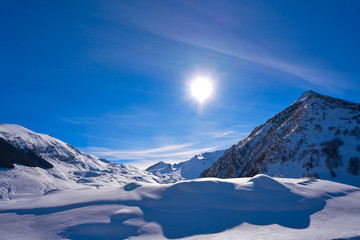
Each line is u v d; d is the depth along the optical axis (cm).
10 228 1091
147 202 1340
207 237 907
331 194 1477
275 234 889
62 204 1409
